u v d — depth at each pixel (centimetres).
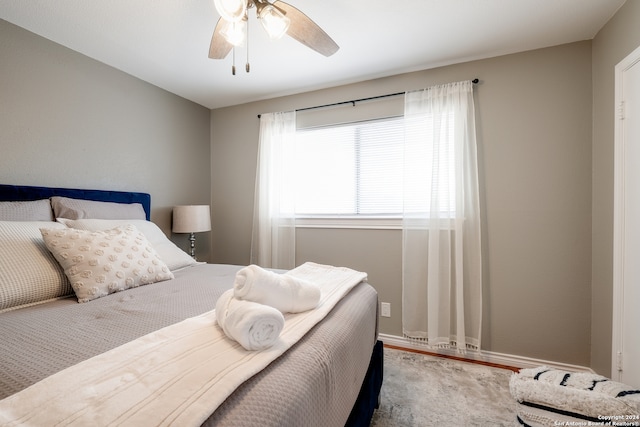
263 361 70
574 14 172
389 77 253
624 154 162
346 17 175
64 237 138
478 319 217
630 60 155
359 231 265
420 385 188
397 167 256
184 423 49
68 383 58
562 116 202
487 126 221
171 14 171
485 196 221
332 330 101
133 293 138
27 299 122
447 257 224
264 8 124
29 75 185
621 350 163
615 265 167
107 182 230
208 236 330
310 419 71
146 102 261
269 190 293
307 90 283
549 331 206
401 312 250
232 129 322
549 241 206
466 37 195
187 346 75
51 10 167
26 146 184
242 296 95
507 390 183
